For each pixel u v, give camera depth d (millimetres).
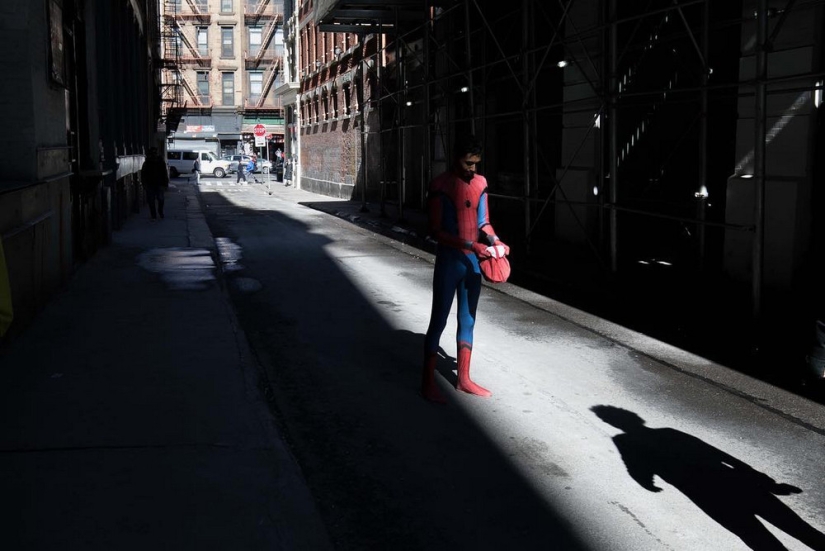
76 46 13242
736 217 10203
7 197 7211
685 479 4566
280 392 6215
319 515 3936
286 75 51688
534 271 12172
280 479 4305
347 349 7578
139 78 26391
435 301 5957
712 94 10945
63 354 6891
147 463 4488
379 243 17031
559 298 10375
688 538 3844
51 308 8945
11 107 8500
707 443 5152
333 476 4598
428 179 23578
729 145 10812
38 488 4133
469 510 4152
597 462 4812
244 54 68125
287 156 52406
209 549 3559
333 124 37312
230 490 4156
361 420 5566
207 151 64438
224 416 5301
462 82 21453
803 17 9227
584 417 5645
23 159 8562
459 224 5816
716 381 6559
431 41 23312
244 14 67688
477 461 4820
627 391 6293
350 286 11297
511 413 5727
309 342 7859
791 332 8039
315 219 23656
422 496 4324
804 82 9250
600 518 4059
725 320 8625
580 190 14422
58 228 10023
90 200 13680
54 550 3500
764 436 5293
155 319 8406
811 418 5656
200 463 4500
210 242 16266
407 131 27406
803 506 4219
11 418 5203
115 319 8383
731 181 10211
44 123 9125
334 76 37125
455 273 5895
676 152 11906
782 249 9562
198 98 68125
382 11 23719
